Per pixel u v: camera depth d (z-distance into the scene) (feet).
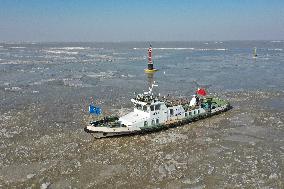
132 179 102.01
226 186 96.99
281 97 211.61
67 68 367.45
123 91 234.58
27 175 105.19
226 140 133.90
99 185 98.68
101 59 481.87
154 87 248.52
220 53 613.93
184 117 154.10
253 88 241.96
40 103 197.47
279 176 102.32
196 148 125.80
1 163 113.60
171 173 105.60
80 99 209.05
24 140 135.13
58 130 147.43
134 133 137.39
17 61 444.55
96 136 134.21
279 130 145.38
